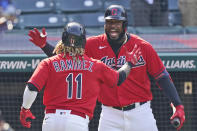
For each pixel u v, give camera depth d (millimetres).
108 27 16578
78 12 30953
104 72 14938
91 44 17281
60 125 14477
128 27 28828
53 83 14656
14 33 28344
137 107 17266
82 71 14727
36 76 14469
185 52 24234
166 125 27047
